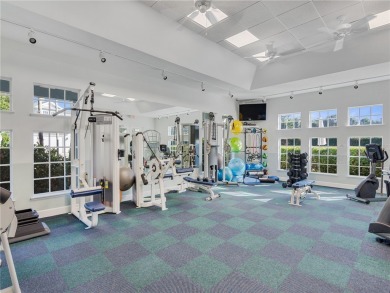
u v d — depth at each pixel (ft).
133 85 17.97
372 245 9.75
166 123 21.79
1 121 12.09
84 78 15.21
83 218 12.45
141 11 12.23
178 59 15.84
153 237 10.60
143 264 8.27
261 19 13.60
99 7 10.96
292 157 22.70
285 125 27.43
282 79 20.79
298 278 7.41
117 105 18.29
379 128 20.48
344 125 22.49
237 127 24.26
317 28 14.49
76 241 10.19
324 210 14.87
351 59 16.42
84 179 12.84
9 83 12.57
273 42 16.48
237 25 14.26
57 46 13.20
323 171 24.40
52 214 13.75
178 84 21.35
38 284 7.13
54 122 13.89
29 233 10.48
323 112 24.32
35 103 13.71
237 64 19.61
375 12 12.70
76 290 6.84
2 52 12.09
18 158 12.62
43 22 10.67
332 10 12.64
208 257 8.77
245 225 12.14
